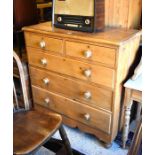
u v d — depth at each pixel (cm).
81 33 142
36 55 168
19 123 123
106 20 160
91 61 139
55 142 161
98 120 158
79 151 164
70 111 173
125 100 147
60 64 157
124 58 136
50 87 175
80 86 154
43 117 129
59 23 156
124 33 142
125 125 155
